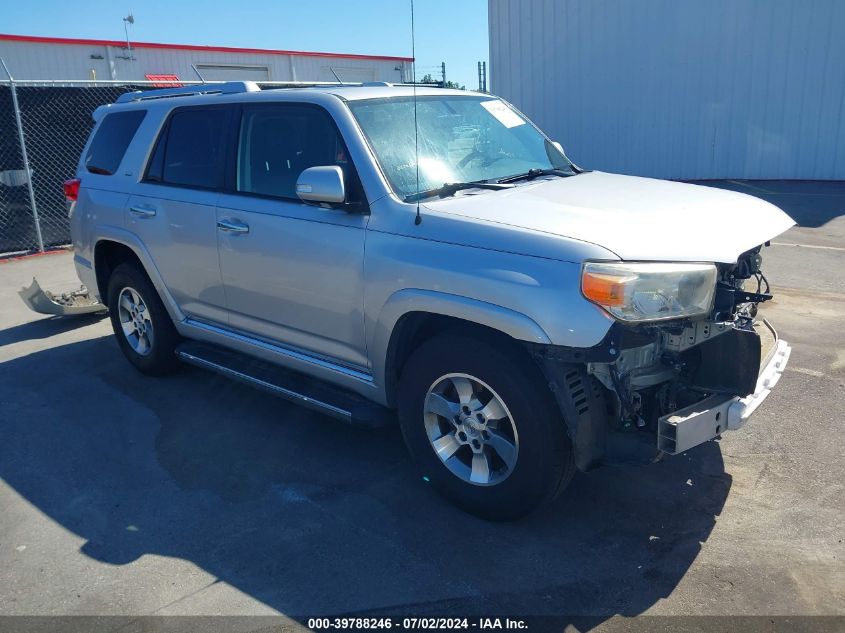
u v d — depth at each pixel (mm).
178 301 5055
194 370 5766
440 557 3283
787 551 3236
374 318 3686
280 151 4230
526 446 3225
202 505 3799
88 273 5840
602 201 3641
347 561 3275
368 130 3912
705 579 3070
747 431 4367
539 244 3104
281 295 4203
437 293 3348
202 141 4746
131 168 5273
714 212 3557
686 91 16297
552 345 3012
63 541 3518
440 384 3541
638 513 3576
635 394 3262
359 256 3699
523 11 18031
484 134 4445
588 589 3037
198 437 4594
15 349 6410
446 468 3600
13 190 10750
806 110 15195
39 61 21312
